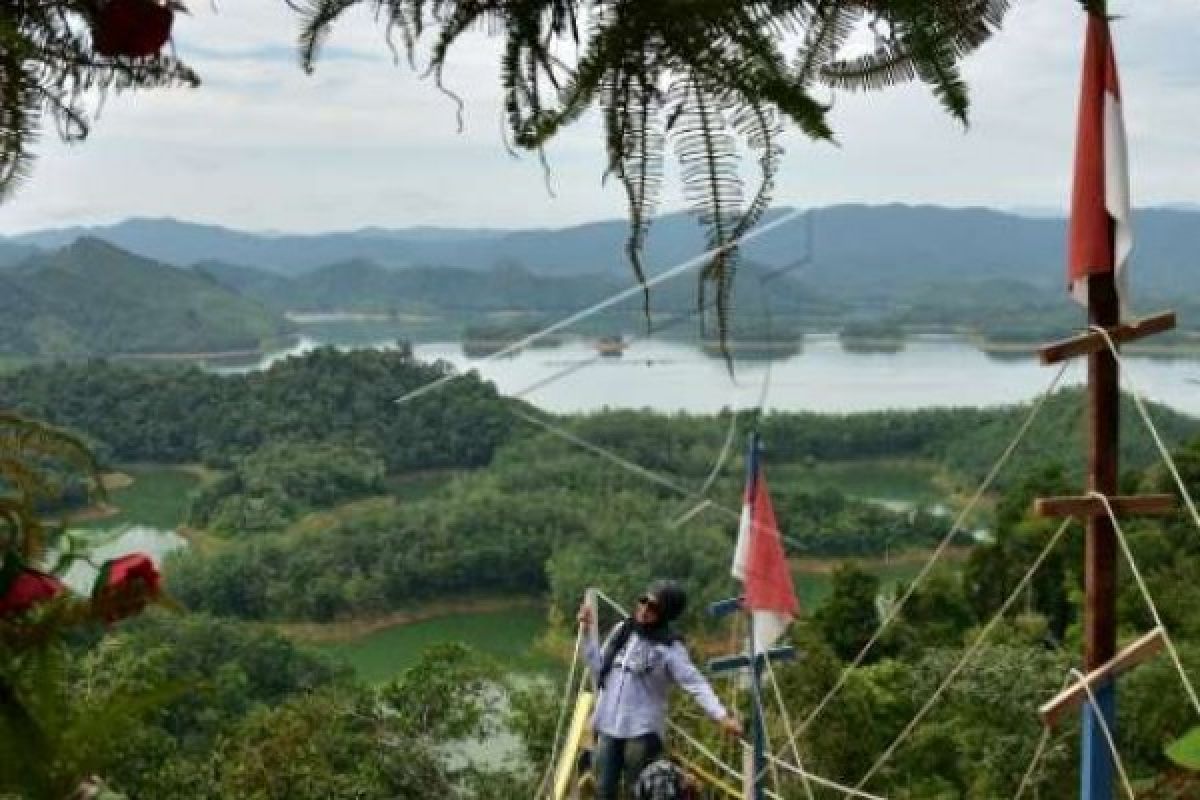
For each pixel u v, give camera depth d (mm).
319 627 55531
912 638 30297
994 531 34406
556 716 20312
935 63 1345
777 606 6910
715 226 1377
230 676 34031
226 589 55625
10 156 1297
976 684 17047
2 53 1288
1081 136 4727
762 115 1357
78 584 1395
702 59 1355
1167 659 14867
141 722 1272
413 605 58000
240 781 18031
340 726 20453
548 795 6598
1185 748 2621
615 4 1399
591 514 59875
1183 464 28547
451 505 61906
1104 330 4844
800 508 60000
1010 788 16422
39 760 1203
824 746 18703
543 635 53938
